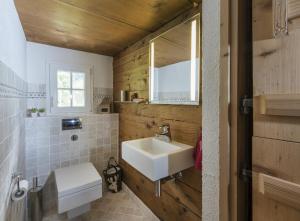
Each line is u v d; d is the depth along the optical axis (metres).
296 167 0.44
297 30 0.44
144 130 1.88
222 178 0.60
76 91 2.33
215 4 0.61
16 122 1.27
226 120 0.58
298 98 0.43
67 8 1.33
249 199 0.58
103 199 2.11
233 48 0.56
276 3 0.48
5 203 0.87
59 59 2.21
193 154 1.25
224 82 0.58
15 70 1.25
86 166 2.01
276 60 0.48
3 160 0.85
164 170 1.09
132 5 1.29
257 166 0.52
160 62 1.65
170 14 1.42
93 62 2.45
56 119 2.06
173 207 1.52
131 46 2.11
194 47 1.30
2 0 0.90
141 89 1.93
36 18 1.47
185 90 1.39
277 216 0.48
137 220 1.78
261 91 0.51
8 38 1.02
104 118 2.38
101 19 1.49
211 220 0.64
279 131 0.47
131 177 2.15
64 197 1.52
